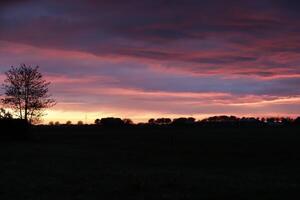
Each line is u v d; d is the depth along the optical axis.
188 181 27.16
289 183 27.31
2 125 77.62
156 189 24.02
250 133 112.12
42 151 54.84
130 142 79.38
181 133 111.69
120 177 29.31
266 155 55.28
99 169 35.50
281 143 74.44
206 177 29.89
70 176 29.95
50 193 23.05
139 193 22.91
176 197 21.66
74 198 21.56
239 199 21.38
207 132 118.31
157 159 49.22
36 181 27.17
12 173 31.64
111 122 164.75
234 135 101.81
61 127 150.50
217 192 23.12
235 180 28.30
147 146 69.69
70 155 50.81
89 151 57.88
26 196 22.16
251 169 39.97
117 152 57.50
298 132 113.44
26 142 74.06
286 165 44.19
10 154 49.41
